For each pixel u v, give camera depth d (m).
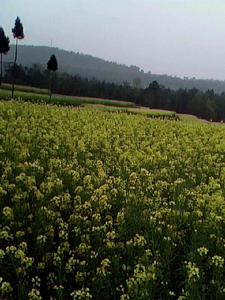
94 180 14.04
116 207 12.06
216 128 38.53
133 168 17.92
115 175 16.28
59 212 11.02
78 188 12.77
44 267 8.80
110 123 32.75
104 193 12.71
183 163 20.23
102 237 9.89
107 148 22.19
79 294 7.59
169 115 62.53
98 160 17.25
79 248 9.15
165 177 16.48
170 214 11.23
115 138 26.56
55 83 122.19
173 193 13.94
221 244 9.67
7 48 62.03
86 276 8.45
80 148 20.59
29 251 9.62
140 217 11.06
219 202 12.43
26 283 8.15
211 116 130.38
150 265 8.27
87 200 12.59
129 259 9.02
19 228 10.34
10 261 8.89
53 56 65.56
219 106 133.25
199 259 8.96
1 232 9.38
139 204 12.07
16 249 8.95
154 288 7.96
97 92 128.75
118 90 132.50
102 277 8.18
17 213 10.95
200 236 9.89
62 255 9.01
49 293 8.34
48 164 16.00
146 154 21.23
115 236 9.83
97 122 32.75
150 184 14.34
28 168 14.72
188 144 26.64
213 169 19.22
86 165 17.22
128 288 7.64
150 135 29.19
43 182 12.89
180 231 10.49
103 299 8.08
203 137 30.69
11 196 12.12
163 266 8.70
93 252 8.94
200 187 14.73
